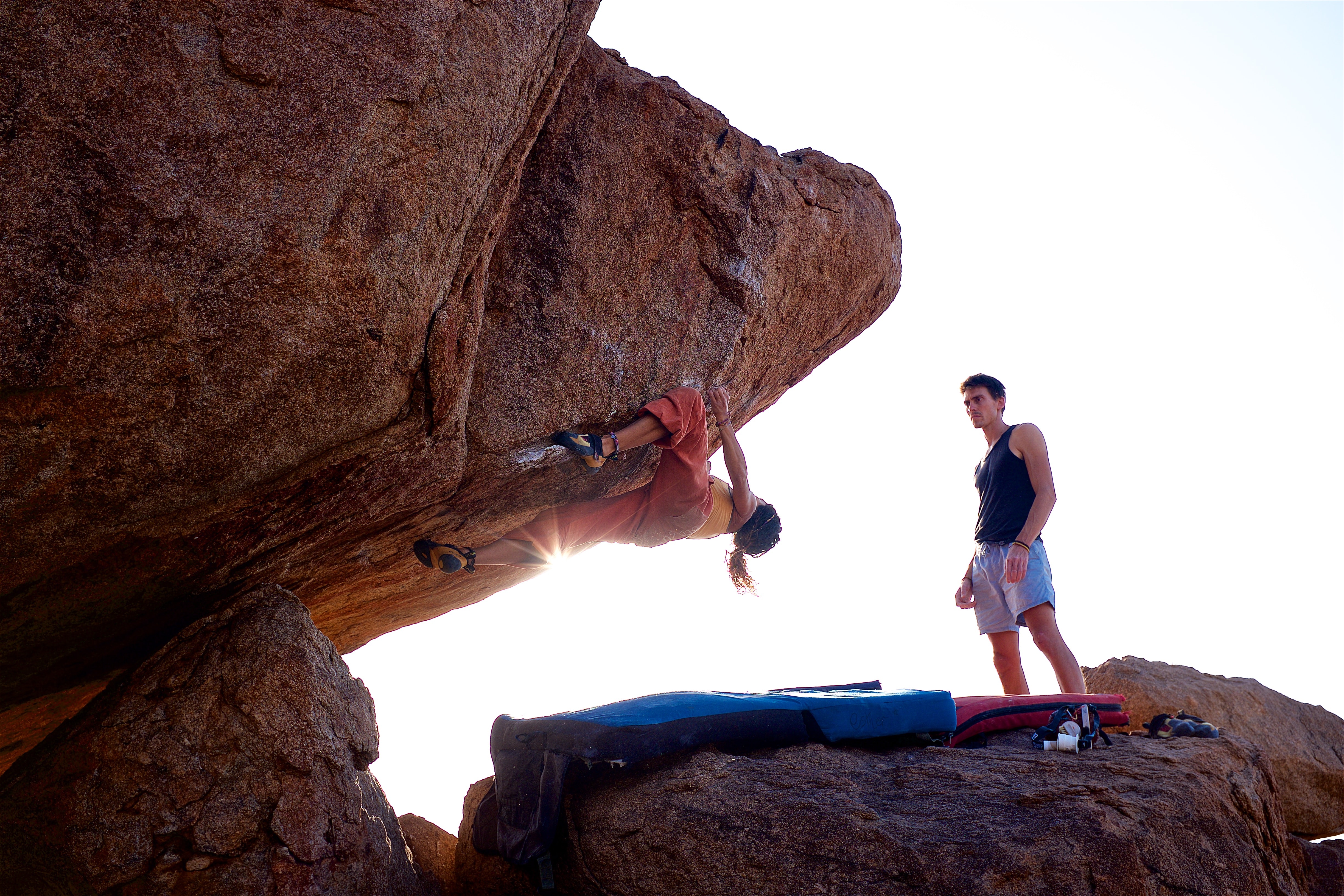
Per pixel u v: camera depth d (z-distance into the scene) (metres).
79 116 2.43
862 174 5.91
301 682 3.44
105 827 3.16
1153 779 3.47
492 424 3.92
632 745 3.59
